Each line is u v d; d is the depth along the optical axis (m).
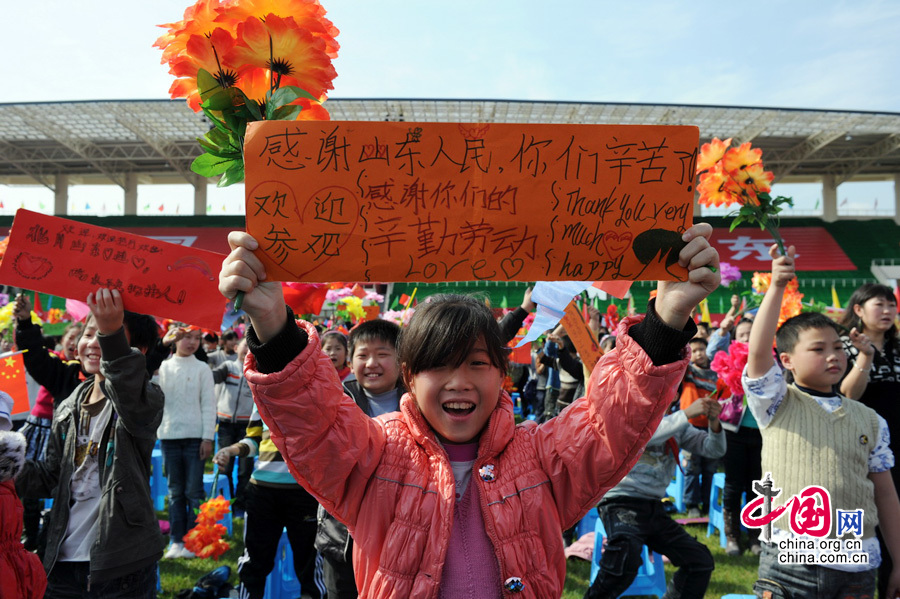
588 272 1.70
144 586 3.32
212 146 1.83
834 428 3.18
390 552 1.67
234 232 1.60
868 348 3.85
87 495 3.30
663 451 4.02
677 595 3.92
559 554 1.72
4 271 2.55
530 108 31.98
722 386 4.25
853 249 36.59
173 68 1.82
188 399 6.07
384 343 3.63
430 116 33.16
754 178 3.26
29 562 2.90
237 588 5.04
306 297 5.00
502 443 1.79
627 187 1.70
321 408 1.61
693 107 31.09
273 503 4.13
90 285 2.62
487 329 1.74
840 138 34.84
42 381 4.25
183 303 2.62
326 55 1.79
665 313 1.64
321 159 1.65
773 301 3.22
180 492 6.00
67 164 41.34
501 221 1.69
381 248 1.67
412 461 1.77
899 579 3.17
